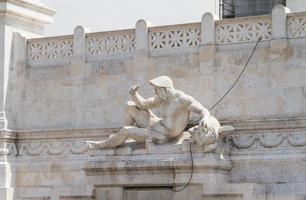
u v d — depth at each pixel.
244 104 31.58
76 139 34.53
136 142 31.78
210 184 29.91
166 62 33.06
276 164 30.64
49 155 35.03
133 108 32.03
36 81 35.69
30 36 36.91
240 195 29.48
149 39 33.50
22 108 35.84
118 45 34.16
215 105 32.03
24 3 36.22
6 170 35.12
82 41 34.75
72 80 34.91
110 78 34.12
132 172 31.19
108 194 31.58
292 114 30.80
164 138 31.12
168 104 31.22
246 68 31.64
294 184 30.11
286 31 31.09
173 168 30.44
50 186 34.84
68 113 34.91
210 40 32.25
